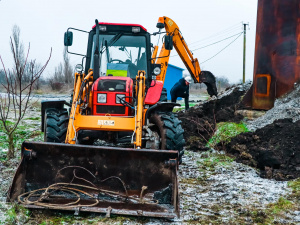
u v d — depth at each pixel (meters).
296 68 7.74
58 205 3.62
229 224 3.57
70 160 3.93
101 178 3.90
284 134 5.97
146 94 5.42
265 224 3.59
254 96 8.31
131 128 4.58
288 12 7.74
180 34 9.02
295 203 4.14
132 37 5.87
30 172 3.95
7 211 3.46
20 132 7.86
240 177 5.14
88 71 5.58
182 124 7.82
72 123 4.50
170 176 3.86
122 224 3.44
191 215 3.75
